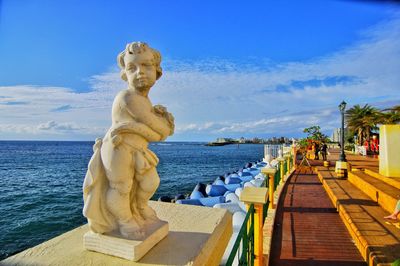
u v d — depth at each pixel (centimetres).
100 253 226
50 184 2831
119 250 218
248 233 414
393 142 949
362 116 4247
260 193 448
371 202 829
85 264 210
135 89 240
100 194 229
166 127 248
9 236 1431
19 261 214
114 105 234
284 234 677
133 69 237
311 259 550
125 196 232
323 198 1034
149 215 259
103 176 231
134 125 227
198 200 1163
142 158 234
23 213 1812
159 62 254
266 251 584
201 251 234
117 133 224
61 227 1562
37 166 4597
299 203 964
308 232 688
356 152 3117
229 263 260
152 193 253
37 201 2105
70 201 2106
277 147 2645
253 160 6294
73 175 3500
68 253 226
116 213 230
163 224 259
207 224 296
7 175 3503
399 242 532
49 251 230
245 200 443
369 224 634
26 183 2900
